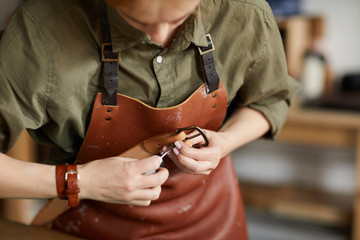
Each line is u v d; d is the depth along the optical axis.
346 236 2.72
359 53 2.91
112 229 1.13
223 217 1.23
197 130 0.95
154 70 0.92
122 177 0.84
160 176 0.87
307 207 2.61
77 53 0.88
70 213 1.16
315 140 2.42
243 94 1.14
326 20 2.91
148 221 1.13
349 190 2.98
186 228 1.18
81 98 0.92
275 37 1.03
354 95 2.64
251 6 0.97
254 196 2.76
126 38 0.86
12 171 0.86
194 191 1.19
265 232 2.79
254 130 1.14
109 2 0.66
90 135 0.97
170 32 0.89
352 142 2.33
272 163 3.19
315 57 2.66
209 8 0.95
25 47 0.85
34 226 1.08
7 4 2.80
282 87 1.12
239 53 1.00
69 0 0.88
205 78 0.97
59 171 0.86
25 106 0.88
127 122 0.97
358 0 2.84
